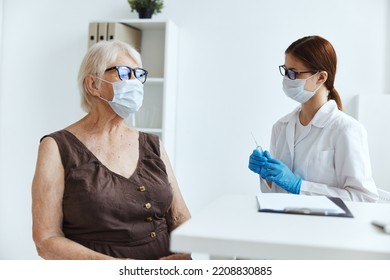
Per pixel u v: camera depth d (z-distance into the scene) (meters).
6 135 3.27
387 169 2.54
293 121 1.96
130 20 2.76
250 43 2.85
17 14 3.26
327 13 2.73
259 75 2.83
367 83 2.67
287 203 0.98
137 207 1.39
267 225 0.78
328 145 1.78
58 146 1.39
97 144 1.46
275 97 2.81
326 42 1.80
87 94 1.52
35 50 3.23
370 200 1.68
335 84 2.72
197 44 2.93
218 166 2.90
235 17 2.87
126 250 1.36
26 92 3.24
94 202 1.33
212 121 2.91
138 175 1.46
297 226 0.78
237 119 2.87
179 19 2.96
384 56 2.65
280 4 2.80
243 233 0.72
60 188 1.35
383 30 2.65
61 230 1.35
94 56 1.50
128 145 1.53
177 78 2.96
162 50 3.00
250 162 1.86
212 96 2.91
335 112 1.80
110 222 1.35
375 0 2.66
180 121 2.96
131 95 1.50
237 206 0.97
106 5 3.10
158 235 1.45
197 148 2.94
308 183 1.74
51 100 3.20
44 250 1.27
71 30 3.17
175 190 1.61
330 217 0.87
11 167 3.26
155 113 2.96
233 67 2.88
